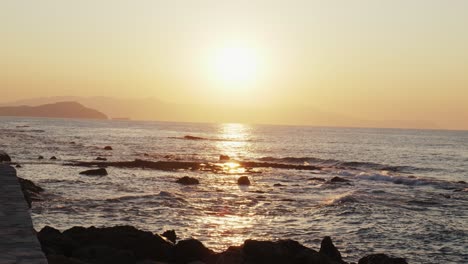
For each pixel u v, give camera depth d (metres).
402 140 157.50
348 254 20.50
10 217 10.48
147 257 15.45
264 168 57.97
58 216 25.03
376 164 65.06
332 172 55.44
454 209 31.59
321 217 27.66
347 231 24.45
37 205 27.25
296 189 39.84
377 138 172.00
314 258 14.70
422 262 19.56
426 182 44.78
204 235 22.70
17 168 48.12
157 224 24.48
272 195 35.94
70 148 78.88
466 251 21.30
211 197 33.72
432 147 117.50
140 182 40.72
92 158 63.75
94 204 28.48
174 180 42.88
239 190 38.34
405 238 23.34
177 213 27.28
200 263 14.79
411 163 72.06
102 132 153.62
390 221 26.97
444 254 20.78
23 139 96.19
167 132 178.88
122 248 15.52
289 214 28.36
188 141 118.31
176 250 15.66
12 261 7.71
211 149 92.88
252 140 138.62
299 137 168.38
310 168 59.00
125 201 29.86
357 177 49.69
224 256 14.69
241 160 69.00
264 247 14.88
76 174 44.69
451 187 42.94
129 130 184.50
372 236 23.55
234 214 27.91
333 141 139.88
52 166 51.09
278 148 101.94
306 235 23.44
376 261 15.34
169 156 70.94
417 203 33.25
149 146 93.94
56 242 15.05
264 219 26.80
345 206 30.64
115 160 62.81
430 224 26.38
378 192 37.78
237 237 22.59
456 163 73.06
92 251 14.42
